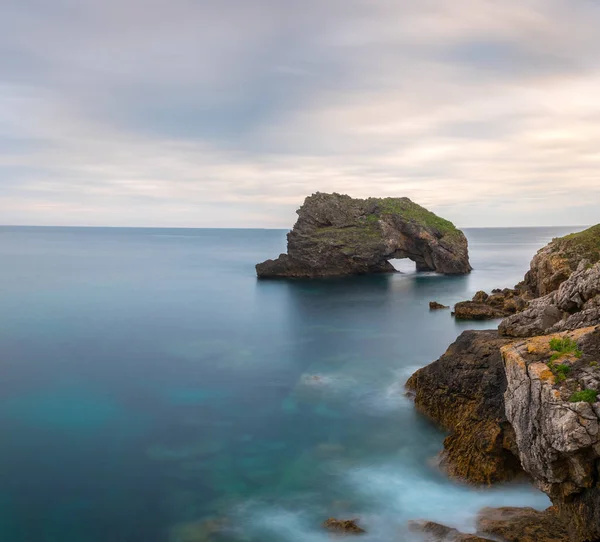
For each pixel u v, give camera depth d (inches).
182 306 2928.2
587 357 663.1
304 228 4077.3
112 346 2031.3
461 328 2258.9
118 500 932.6
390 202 4387.3
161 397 1456.7
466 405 1070.4
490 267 4783.5
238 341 2106.3
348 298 3147.1
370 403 1348.4
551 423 591.8
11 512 897.5
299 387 1515.7
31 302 3038.9
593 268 984.3
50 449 1141.7
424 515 826.2
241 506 901.8
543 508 796.0
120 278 4244.6
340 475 994.1
